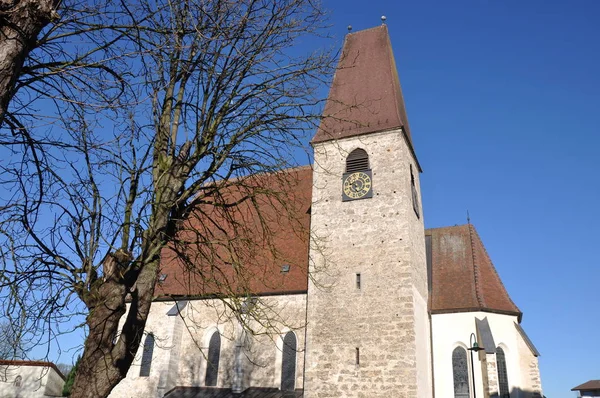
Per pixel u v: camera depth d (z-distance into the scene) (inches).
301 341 1047.6
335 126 1190.9
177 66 468.4
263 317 593.0
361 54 1298.0
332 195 1107.9
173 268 1273.4
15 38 309.3
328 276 1029.2
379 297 975.0
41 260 389.7
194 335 1154.7
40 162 405.7
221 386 1083.3
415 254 1063.6
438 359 1102.4
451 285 1194.0
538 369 1090.7
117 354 376.2
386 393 899.4
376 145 1117.1
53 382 1318.9
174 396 1083.9
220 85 489.7
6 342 378.6
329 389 939.3
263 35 510.3
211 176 475.2
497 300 1160.8
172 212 457.7
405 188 1060.5
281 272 1133.1
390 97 1179.3
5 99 304.3
